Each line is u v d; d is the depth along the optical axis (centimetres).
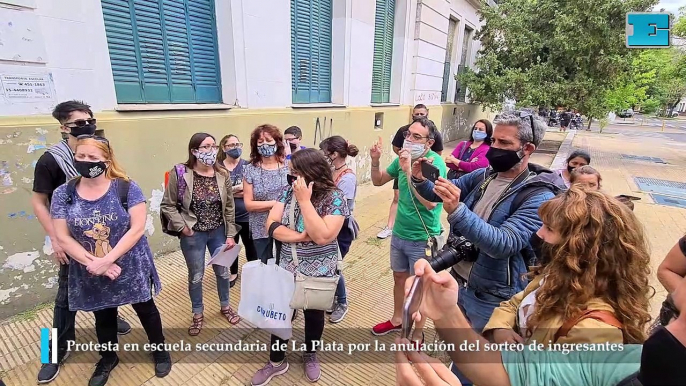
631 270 102
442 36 957
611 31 1012
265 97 490
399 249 264
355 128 690
